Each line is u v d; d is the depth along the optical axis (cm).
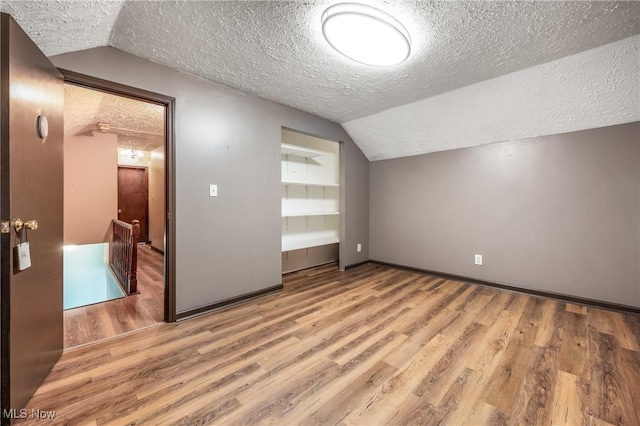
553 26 164
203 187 239
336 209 461
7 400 113
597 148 253
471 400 137
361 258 426
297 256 400
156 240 572
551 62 208
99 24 158
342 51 179
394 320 229
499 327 216
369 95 274
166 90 216
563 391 143
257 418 125
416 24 162
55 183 158
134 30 171
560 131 270
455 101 276
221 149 250
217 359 171
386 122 345
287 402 135
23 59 123
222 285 253
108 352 178
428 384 149
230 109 256
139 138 510
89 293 347
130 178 658
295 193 403
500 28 166
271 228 293
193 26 166
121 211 648
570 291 269
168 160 223
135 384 147
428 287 318
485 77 234
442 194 357
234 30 170
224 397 138
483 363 168
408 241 393
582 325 218
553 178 277
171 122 221
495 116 278
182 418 125
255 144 276
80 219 463
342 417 126
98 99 295
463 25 163
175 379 152
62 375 153
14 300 117
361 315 239
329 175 450
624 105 226
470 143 327
